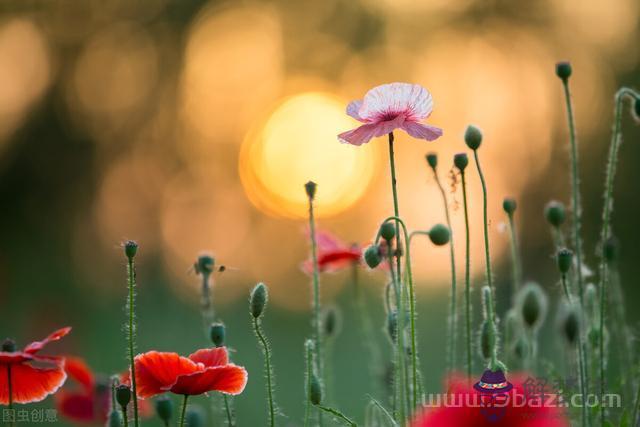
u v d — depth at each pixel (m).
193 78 23.14
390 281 3.12
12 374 3.06
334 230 18.31
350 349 9.76
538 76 18.91
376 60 23.70
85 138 21.77
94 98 22.05
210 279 3.48
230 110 23.88
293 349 13.00
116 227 21.91
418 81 22.78
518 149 16.11
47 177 21.25
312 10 24.19
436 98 18.50
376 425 3.13
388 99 2.94
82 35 22.11
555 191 15.39
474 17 20.81
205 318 3.47
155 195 22.58
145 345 12.19
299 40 24.59
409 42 22.98
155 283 18.48
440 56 21.67
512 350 3.42
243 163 23.39
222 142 23.50
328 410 2.85
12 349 3.03
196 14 22.95
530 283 3.43
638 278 14.76
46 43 21.83
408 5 22.56
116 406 2.99
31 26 21.73
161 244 22.27
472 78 19.95
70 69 21.91
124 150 22.39
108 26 22.31
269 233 22.50
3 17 21.50
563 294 3.43
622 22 18.08
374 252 3.05
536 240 10.76
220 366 2.69
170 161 22.94
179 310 15.17
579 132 16.44
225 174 23.44
